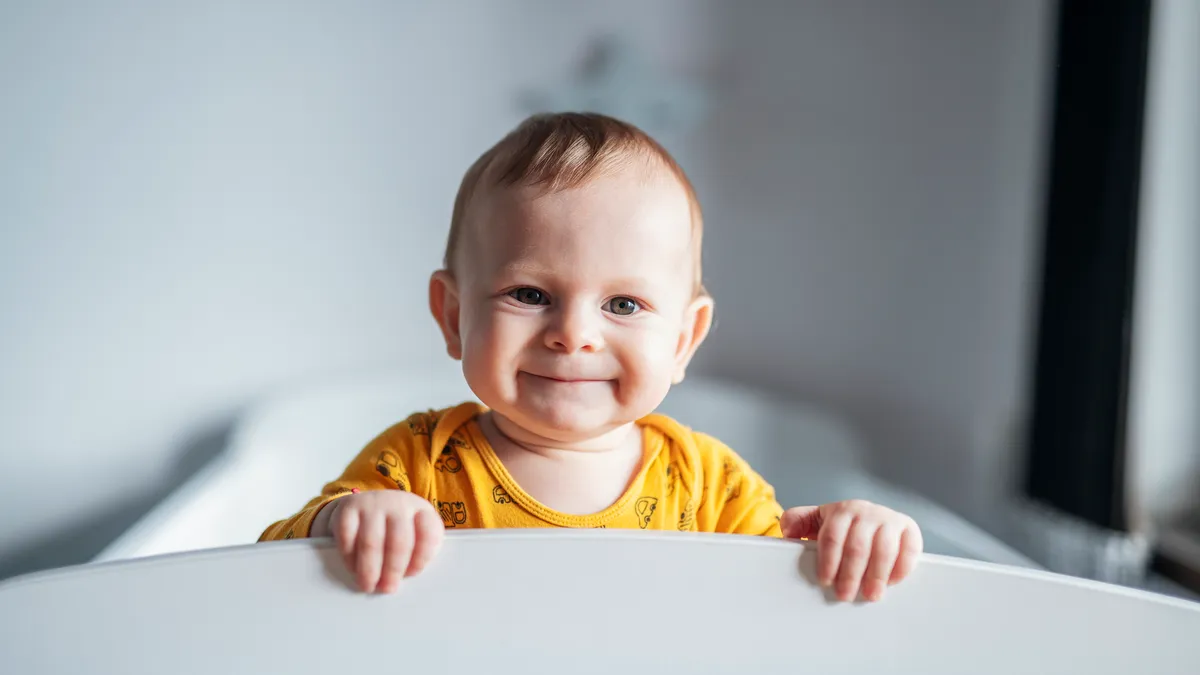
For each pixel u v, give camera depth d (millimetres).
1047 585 623
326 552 574
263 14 2066
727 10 2311
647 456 833
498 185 747
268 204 2113
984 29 2090
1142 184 1562
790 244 2363
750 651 607
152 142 2016
